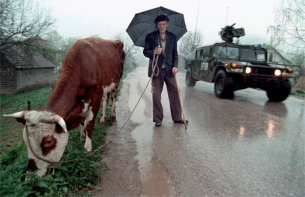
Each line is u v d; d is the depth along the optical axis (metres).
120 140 4.31
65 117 2.81
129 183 2.91
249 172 3.15
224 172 3.16
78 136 4.23
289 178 3.01
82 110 3.45
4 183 2.39
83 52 3.44
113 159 3.55
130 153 3.77
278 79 7.71
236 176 3.06
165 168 3.29
